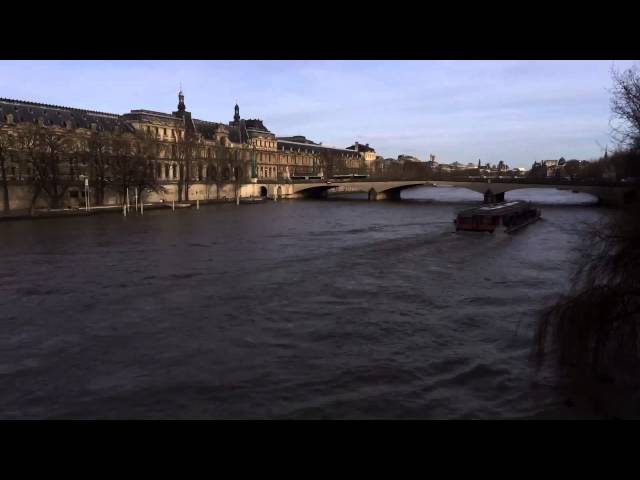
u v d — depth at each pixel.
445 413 19.14
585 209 110.81
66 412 19.19
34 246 57.72
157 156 135.62
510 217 71.12
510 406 19.58
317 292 36.50
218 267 45.53
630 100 22.86
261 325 29.16
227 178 168.25
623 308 18.22
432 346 25.84
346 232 72.19
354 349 25.45
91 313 31.45
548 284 38.72
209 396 20.48
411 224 83.31
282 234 69.94
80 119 128.75
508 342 26.27
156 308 32.59
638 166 23.12
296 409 19.45
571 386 20.58
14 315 31.02
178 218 96.56
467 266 46.03
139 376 22.33
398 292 36.50
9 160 102.50
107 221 89.19
